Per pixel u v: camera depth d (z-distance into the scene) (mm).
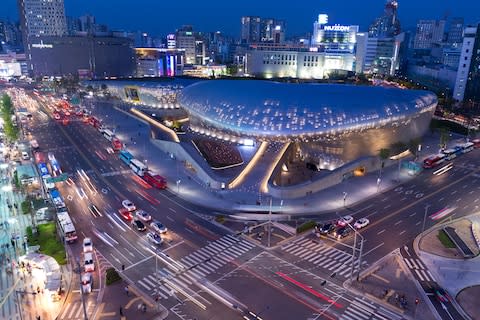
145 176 100125
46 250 65938
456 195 94000
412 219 81188
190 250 68125
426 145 135500
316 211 83875
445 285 59625
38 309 52688
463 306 54906
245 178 96875
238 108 108375
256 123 102625
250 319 51375
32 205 77625
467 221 80750
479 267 64438
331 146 106562
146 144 132500
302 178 103688
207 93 125438
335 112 101125
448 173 109875
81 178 101625
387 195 93375
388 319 52031
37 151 124875
